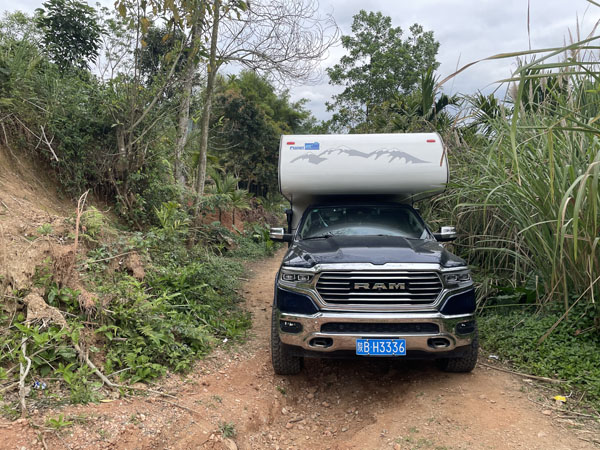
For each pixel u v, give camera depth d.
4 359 3.46
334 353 3.94
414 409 3.73
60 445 2.75
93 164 7.42
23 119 6.67
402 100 11.41
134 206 7.91
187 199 9.59
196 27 8.22
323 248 4.45
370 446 3.27
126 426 3.06
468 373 4.39
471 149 6.93
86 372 3.53
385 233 5.17
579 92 4.97
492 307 5.73
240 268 9.83
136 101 7.64
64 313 3.98
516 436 3.21
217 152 22.31
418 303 3.90
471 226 6.50
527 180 4.70
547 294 5.09
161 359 4.25
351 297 3.90
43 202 6.32
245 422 3.54
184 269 6.05
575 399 3.76
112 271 4.99
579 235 4.25
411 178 5.62
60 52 9.45
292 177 5.63
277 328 4.32
